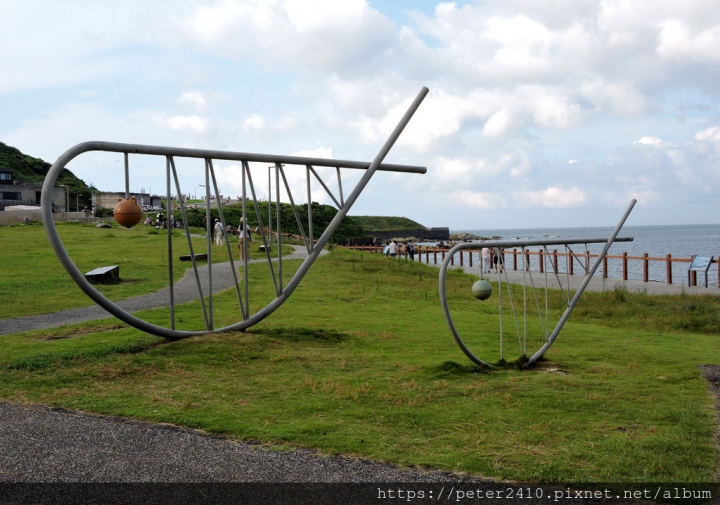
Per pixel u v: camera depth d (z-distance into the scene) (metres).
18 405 5.43
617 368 7.79
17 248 27.50
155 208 90.00
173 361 6.79
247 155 7.76
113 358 6.84
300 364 7.02
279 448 4.53
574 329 11.96
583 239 8.41
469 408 5.58
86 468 4.16
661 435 4.95
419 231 133.12
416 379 6.55
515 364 7.66
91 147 6.66
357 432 4.87
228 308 12.71
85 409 5.33
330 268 22.48
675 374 7.44
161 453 4.42
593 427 5.15
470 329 11.17
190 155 7.33
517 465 4.30
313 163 8.16
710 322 13.99
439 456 4.42
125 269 20.67
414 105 8.73
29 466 4.18
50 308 12.51
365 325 10.91
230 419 5.11
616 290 18.92
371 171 8.62
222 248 30.91
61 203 101.62
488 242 7.52
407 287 18.78
